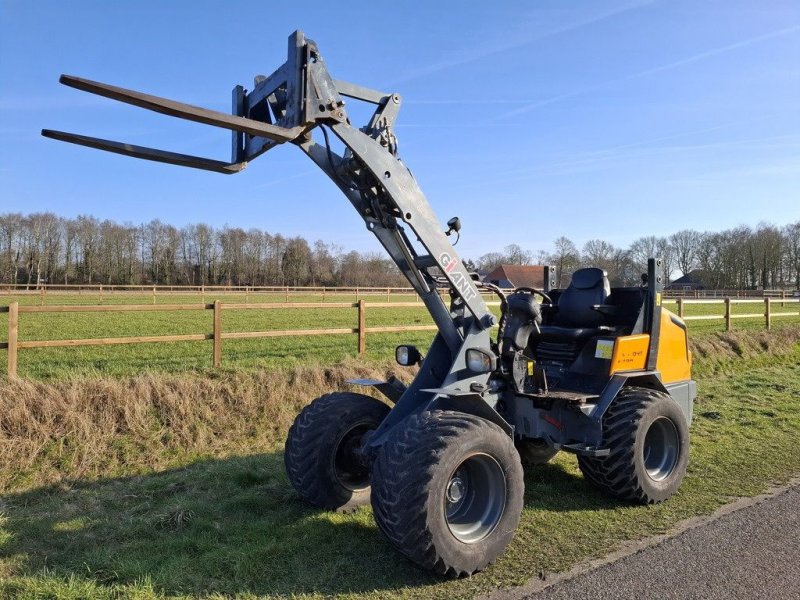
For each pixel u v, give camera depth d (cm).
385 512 355
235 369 822
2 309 687
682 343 581
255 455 631
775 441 692
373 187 403
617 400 500
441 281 447
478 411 414
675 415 509
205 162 375
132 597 334
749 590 344
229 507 481
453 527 375
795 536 421
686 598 335
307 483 459
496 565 381
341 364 922
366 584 356
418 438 363
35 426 596
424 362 449
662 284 541
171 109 291
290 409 767
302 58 351
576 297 553
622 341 501
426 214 409
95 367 939
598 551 401
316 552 399
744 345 1470
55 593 335
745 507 482
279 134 336
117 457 605
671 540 416
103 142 336
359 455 451
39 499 514
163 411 676
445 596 341
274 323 1980
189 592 345
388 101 404
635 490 480
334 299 3406
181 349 1198
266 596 341
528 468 592
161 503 500
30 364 977
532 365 488
